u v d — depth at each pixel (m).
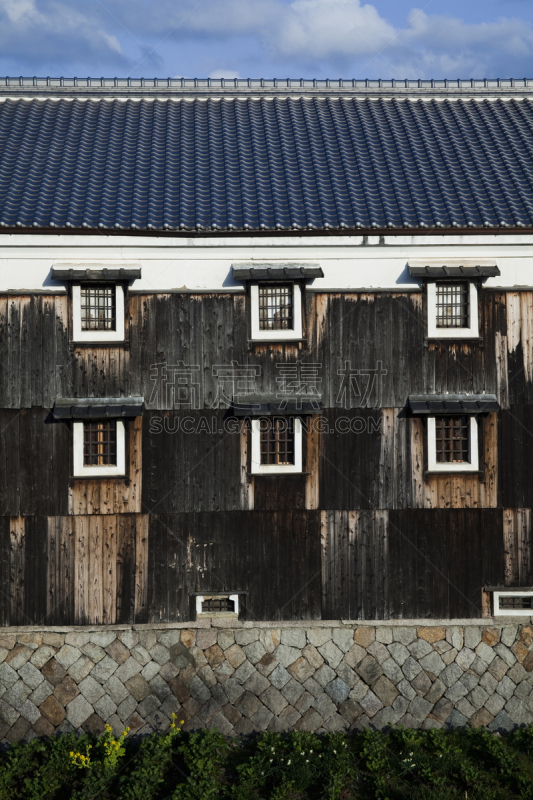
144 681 14.14
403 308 14.37
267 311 14.41
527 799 11.85
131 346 14.16
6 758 13.24
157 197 14.69
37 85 18.06
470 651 14.48
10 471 14.03
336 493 14.45
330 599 14.50
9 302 13.94
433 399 14.34
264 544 14.42
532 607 14.83
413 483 14.49
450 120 17.69
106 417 13.80
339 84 18.72
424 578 14.57
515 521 14.62
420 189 15.02
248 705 14.17
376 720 14.17
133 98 18.41
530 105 18.44
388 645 14.45
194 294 14.20
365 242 14.13
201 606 14.41
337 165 15.80
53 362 14.03
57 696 14.02
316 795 12.12
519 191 14.91
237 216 14.19
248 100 18.56
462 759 12.86
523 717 14.27
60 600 14.18
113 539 14.23
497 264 14.40
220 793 12.08
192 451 14.28
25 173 15.23
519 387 14.51
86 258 14.00
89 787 11.82
